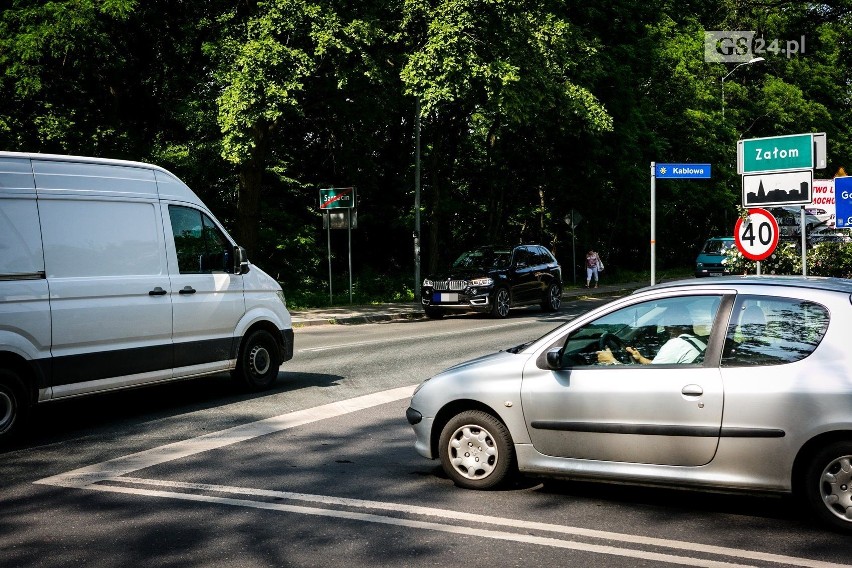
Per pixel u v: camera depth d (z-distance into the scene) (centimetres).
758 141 1277
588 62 2983
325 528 528
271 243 2947
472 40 2123
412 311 2400
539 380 595
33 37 1925
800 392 516
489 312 2314
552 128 3259
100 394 875
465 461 621
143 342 909
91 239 865
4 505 589
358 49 2080
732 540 500
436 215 3098
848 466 505
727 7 4759
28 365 801
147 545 500
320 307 2573
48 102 2111
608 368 578
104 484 643
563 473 588
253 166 2375
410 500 591
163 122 2577
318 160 3244
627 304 585
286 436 804
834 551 479
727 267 1766
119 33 2228
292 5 2002
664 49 3884
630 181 3728
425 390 641
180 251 968
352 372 1213
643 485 566
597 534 512
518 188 3697
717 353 548
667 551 481
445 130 3222
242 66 2031
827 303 532
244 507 576
